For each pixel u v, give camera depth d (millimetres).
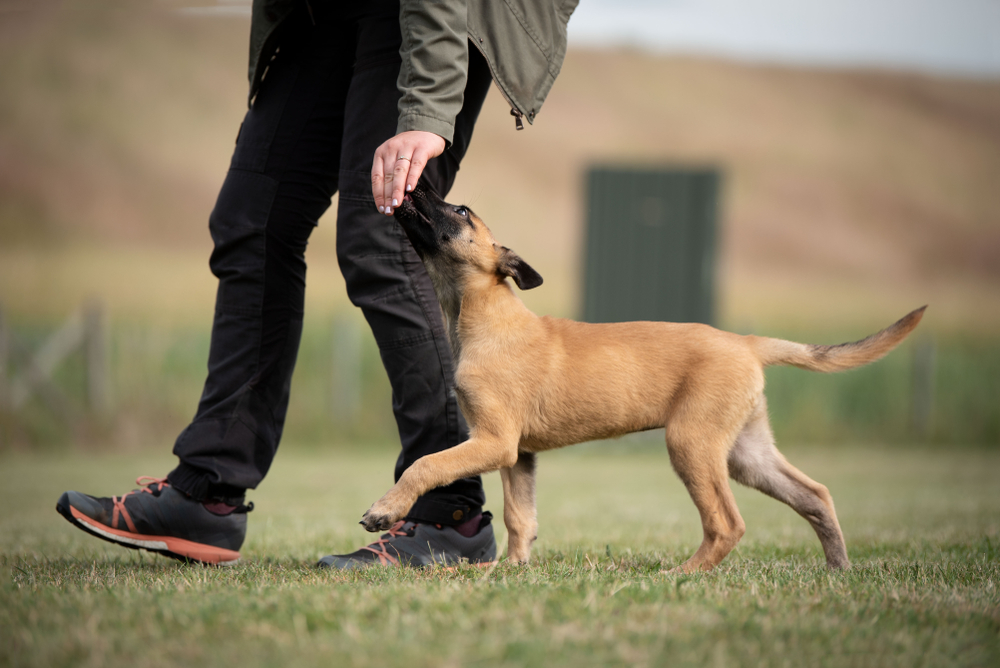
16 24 67812
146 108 62312
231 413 6270
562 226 59188
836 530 6480
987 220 64812
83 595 4570
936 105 80625
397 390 6211
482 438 6152
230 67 68375
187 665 3471
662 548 7504
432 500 6141
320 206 6492
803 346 6707
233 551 6352
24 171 54594
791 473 6648
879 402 24516
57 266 44625
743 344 6598
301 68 6332
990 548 7012
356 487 14352
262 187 6270
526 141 68188
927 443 24047
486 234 6645
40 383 20688
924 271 59062
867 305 50000
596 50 82938
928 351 24422
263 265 6293
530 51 5934
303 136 6293
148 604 4363
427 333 6133
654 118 72875
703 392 6332
